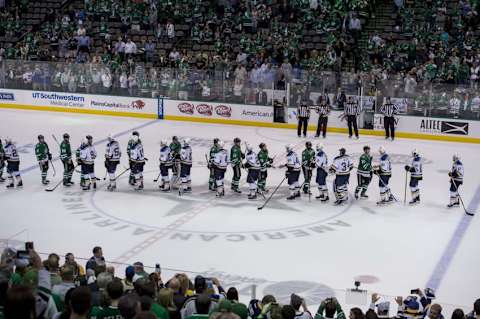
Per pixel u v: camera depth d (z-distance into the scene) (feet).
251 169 77.71
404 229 69.26
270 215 73.41
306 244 65.26
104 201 77.77
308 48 128.36
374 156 96.84
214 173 79.66
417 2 128.47
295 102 112.37
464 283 56.80
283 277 57.47
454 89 104.01
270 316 32.27
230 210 74.90
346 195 77.36
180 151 81.30
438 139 106.22
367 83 108.17
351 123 108.17
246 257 61.93
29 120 118.52
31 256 34.88
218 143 78.84
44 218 72.38
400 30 126.52
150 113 120.67
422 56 118.93
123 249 63.77
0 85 127.65
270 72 112.68
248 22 130.93
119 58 130.52
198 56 123.54
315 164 77.92
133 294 26.14
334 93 110.01
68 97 124.36
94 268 41.83
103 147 100.89
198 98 117.70
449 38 122.31
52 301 26.91
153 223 70.79
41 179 85.76
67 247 64.39
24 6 145.48
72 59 128.36
